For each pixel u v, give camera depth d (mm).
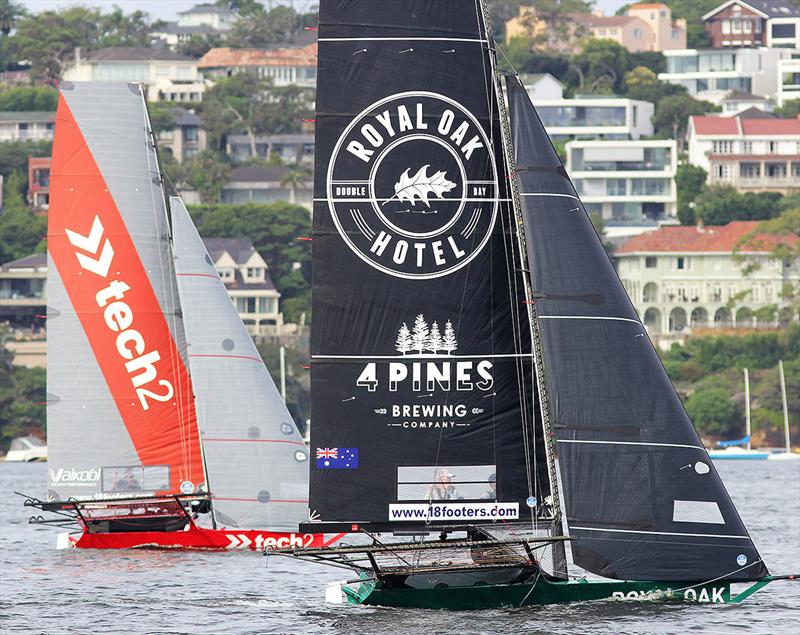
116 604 122312
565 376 106438
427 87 105500
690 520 106062
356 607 111188
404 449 105188
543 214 107375
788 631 105875
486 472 105500
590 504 105750
